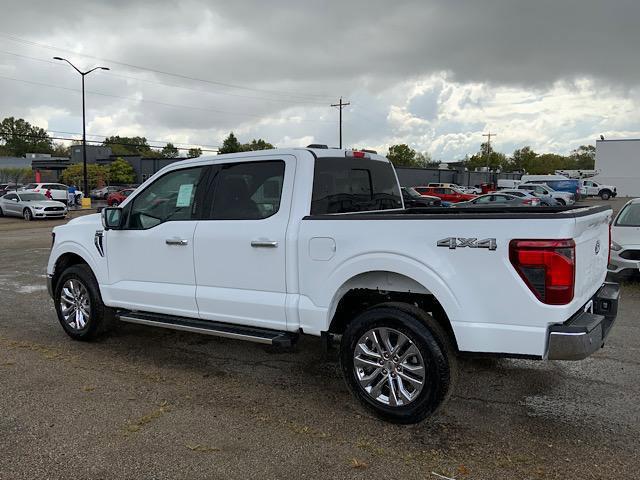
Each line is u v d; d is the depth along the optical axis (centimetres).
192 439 356
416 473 314
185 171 488
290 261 413
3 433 363
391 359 376
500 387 445
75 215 3002
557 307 327
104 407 406
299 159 429
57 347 557
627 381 456
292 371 488
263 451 340
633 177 6531
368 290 418
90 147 7481
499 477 310
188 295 471
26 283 924
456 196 3962
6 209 2711
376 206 505
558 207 484
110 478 310
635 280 872
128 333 611
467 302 347
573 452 338
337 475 313
